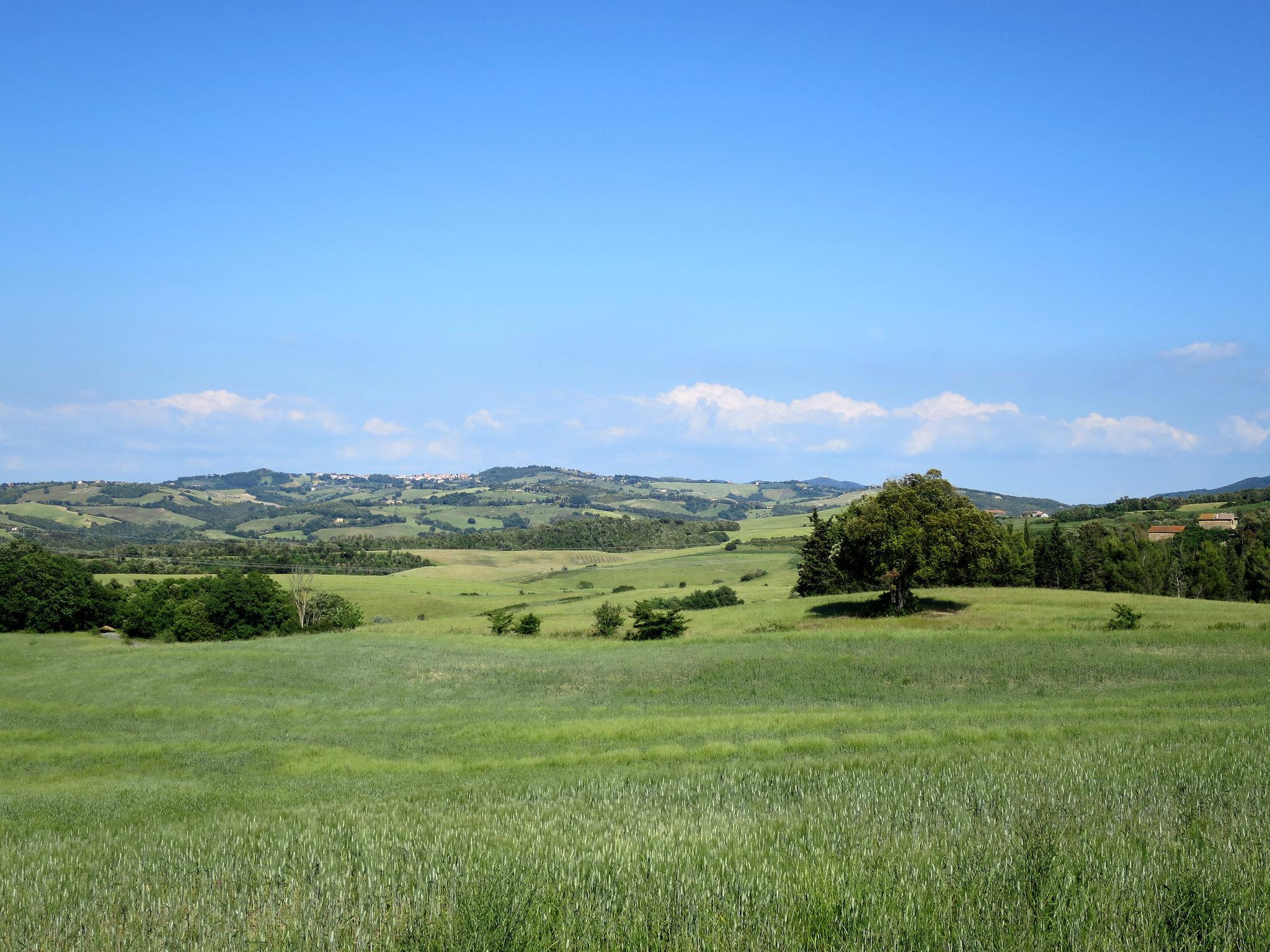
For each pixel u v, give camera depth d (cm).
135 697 4378
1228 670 3734
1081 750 1684
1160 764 1429
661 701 3825
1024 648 4550
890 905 705
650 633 6166
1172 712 2572
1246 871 764
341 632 7138
